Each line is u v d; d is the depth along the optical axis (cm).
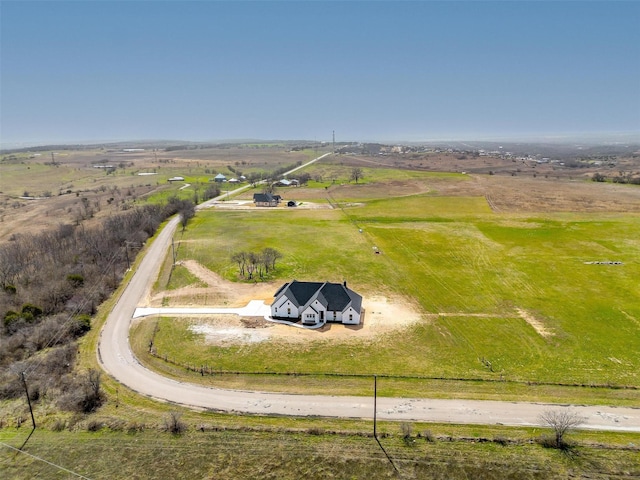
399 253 10706
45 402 5203
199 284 8775
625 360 6006
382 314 7400
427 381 5531
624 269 9494
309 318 7094
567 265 9769
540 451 4325
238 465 4209
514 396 5225
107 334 6781
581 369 5788
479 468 4128
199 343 6475
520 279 8981
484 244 11412
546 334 6719
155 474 4122
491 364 5909
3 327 6844
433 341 6512
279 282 8844
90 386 5241
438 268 9656
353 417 4859
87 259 9938
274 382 5519
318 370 5762
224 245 11394
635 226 13025
